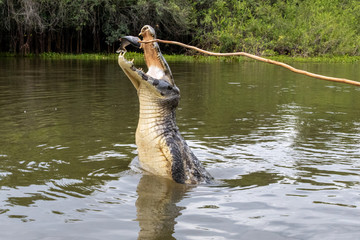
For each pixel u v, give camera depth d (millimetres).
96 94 11539
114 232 3332
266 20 38438
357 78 18203
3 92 11453
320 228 3480
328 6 42312
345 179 4891
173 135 5008
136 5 32406
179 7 33844
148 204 3984
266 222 3586
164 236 3277
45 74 16781
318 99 11797
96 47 34438
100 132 7051
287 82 16438
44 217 3613
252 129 7594
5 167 5047
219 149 6180
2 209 3771
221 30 36000
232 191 4434
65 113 8664
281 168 5305
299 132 7418
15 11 29453
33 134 6797
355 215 3787
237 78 17641
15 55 30188
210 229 3422
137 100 10602
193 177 4773
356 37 40688
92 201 4031
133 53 32531
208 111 9422
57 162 5328
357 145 6539
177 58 32000
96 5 31281
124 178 4785
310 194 4359
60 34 32906
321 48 38000
